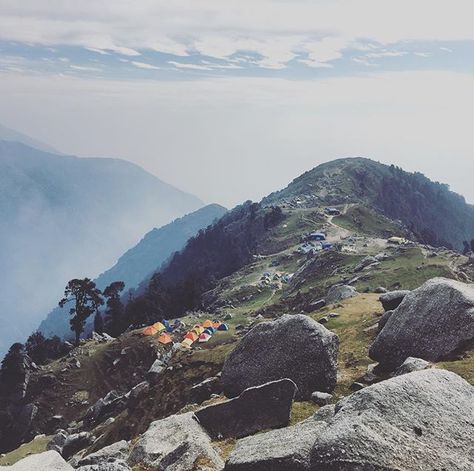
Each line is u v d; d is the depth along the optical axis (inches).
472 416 638.5
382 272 5032.0
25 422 4525.1
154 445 938.1
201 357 2153.1
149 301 7411.4
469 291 1165.7
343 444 566.9
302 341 1184.8
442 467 562.9
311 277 6259.8
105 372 4982.8
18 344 5157.5
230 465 703.1
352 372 1228.5
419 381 666.2
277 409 981.8
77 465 1091.3
